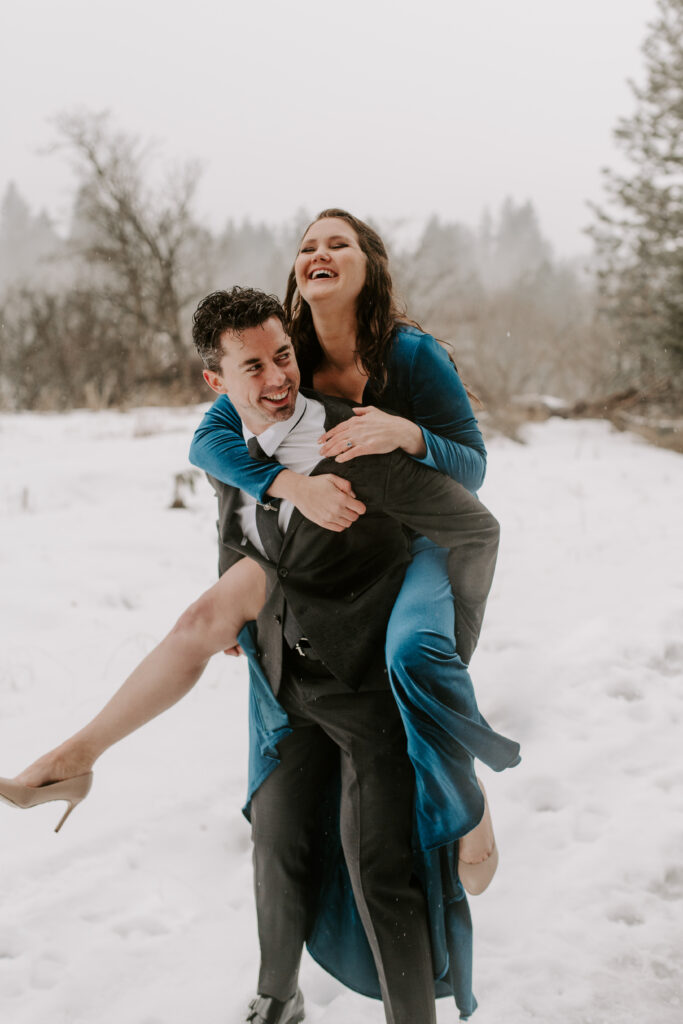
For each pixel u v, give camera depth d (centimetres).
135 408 1844
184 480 891
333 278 233
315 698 224
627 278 1695
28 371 2055
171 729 434
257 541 228
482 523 229
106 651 532
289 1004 243
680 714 444
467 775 217
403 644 212
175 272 2550
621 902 307
